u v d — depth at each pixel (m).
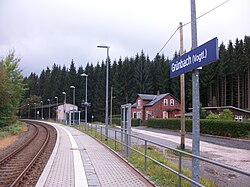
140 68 96.25
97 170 11.38
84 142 23.91
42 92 137.38
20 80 50.75
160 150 16.17
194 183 6.24
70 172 10.92
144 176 9.91
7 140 30.16
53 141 26.56
